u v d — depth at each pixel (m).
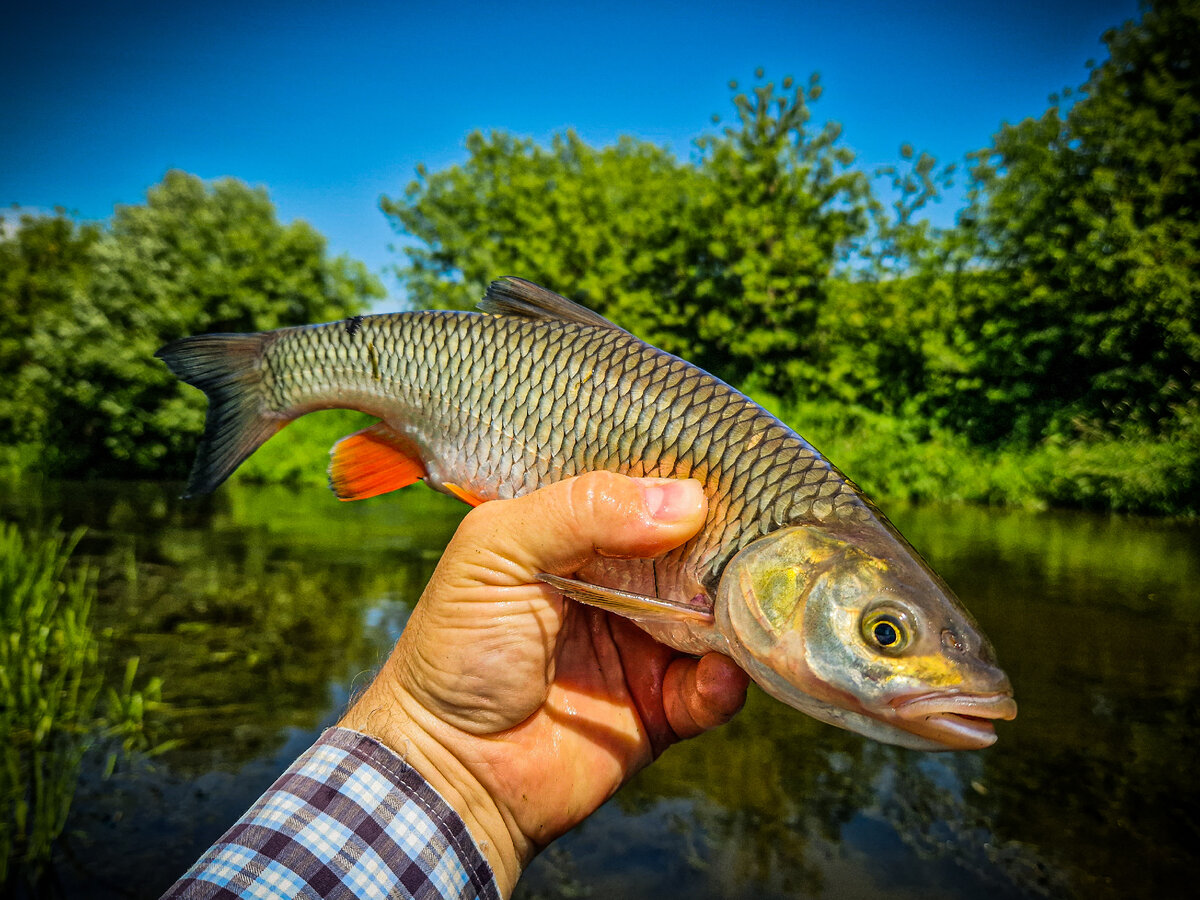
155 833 0.52
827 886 0.46
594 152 4.27
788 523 0.25
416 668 0.22
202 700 0.75
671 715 0.27
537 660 0.23
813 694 0.23
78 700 0.74
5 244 5.71
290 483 3.09
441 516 1.99
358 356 0.36
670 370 0.28
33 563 0.92
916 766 0.61
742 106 3.14
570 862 0.49
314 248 4.61
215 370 0.39
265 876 0.17
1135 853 0.49
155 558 1.39
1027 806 0.55
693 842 0.51
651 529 0.23
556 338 0.31
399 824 0.19
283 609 1.05
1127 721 0.67
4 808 0.55
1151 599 1.03
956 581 1.12
